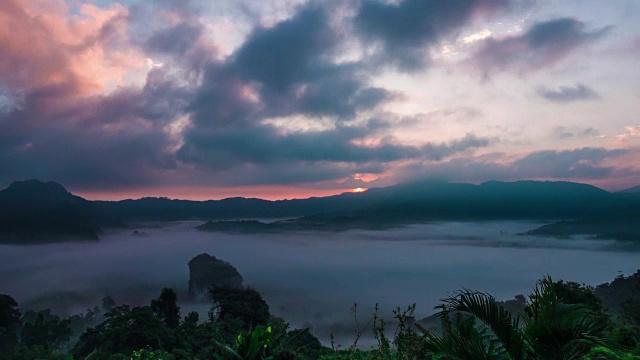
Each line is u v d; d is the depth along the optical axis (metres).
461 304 4.74
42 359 23.42
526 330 4.45
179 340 36.22
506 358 4.40
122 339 34.25
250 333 7.09
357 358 5.94
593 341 4.11
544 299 4.52
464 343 4.36
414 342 4.43
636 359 4.06
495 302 4.63
